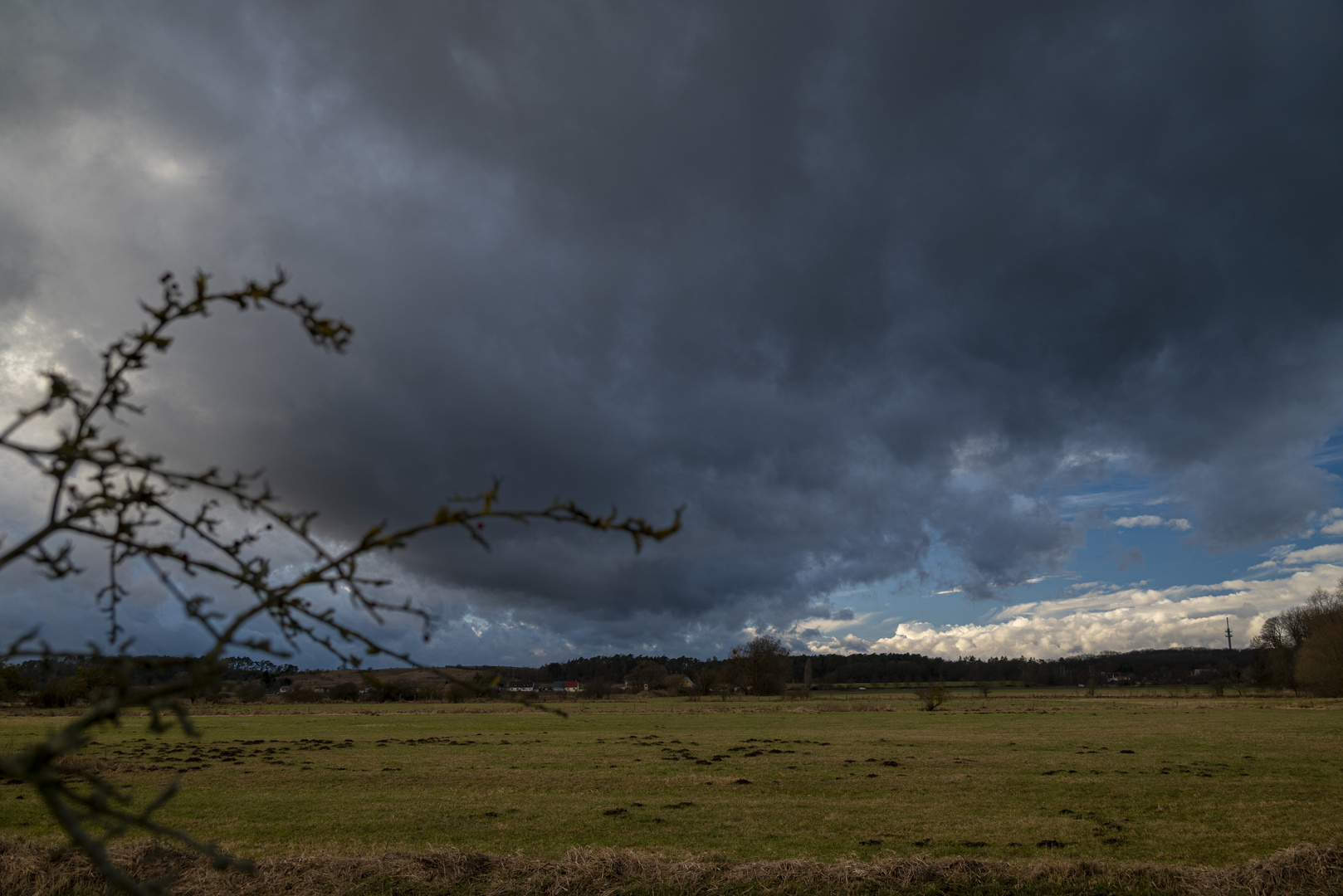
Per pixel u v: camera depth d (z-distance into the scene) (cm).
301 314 197
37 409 183
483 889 1041
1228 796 1911
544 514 186
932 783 2164
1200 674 14488
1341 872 1039
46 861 1084
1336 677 7756
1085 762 2642
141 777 2286
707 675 11638
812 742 3575
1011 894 1048
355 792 2020
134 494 198
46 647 175
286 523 195
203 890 1020
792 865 1121
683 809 1773
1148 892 1039
